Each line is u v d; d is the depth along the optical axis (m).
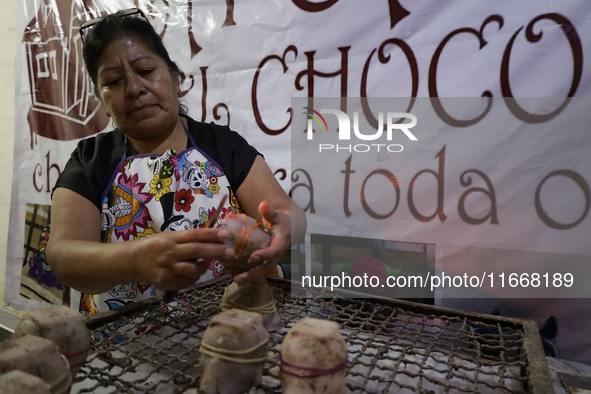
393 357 0.89
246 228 0.90
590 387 0.88
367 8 1.53
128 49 1.15
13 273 2.59
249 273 0.88
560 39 1.24
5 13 2.54
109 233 1.27
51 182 2.42
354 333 0.97
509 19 1.30
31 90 2.46
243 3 1.79
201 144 1.38
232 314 0.79
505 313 1.38
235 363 0.72
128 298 1.31
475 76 1.37
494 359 0.85
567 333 1.29
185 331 0.96
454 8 1.39
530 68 1.29
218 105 1.89
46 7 2.35
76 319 0.81
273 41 1.74
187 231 0.84
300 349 0.71
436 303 1.50
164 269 0.84
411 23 1.46
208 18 1.88
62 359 0.69
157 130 1.26
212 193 1.30
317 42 1.64
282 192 1.35
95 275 0.95
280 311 1.15
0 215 2.70
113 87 1.18
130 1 2.07
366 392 0.78
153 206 1.25
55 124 2.37
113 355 0.94
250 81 1.80
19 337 0.76
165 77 1.22
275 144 1.77
